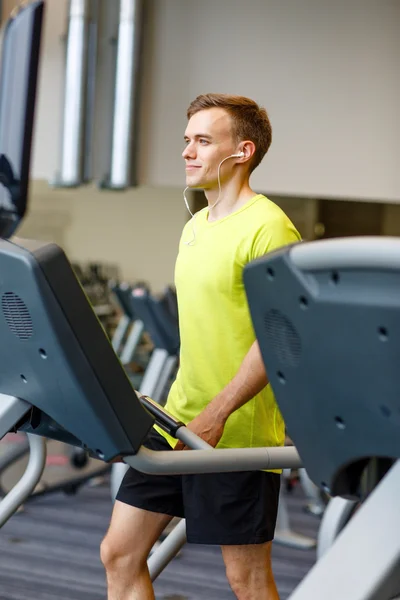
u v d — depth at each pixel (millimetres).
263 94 6156
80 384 1470
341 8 6070
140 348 9797
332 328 1100
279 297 1161
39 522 4918
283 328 1180
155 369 5379
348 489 1254
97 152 6586
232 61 6195
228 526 2229
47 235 13953
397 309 1017
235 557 2262
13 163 1707
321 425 1187
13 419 1651
